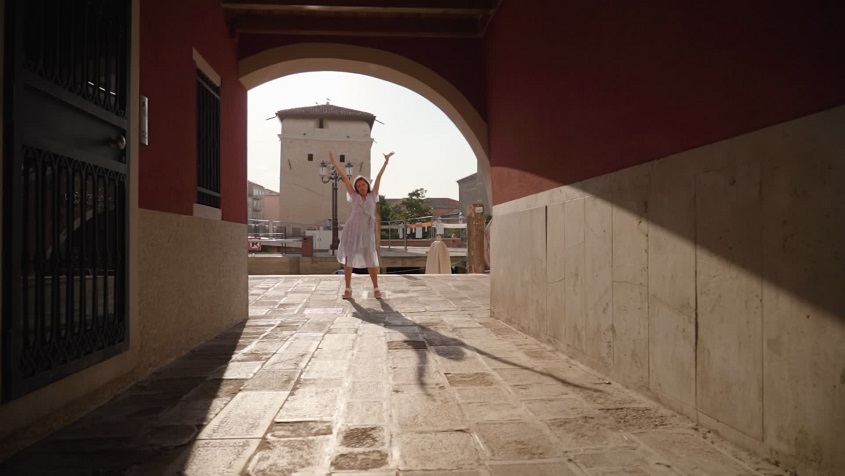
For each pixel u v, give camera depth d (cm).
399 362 404
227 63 594
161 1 388
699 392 264
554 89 447
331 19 670
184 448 238
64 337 262
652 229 303
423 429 263
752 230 226
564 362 404
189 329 443
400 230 5144
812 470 197
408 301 770
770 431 218
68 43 263
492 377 361
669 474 212
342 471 215
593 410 291
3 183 217
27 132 231
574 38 408
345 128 5116
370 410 292
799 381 203
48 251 248
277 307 712
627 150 330
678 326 280
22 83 226
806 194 198
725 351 244
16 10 221
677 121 280
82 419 273
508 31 578
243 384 342
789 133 205
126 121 325
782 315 210
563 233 427
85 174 279
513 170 559
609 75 353
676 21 280
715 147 250
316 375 365
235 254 588
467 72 697
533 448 239
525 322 519
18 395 226
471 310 688
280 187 5028
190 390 327
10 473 209
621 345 340
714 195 250
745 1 229
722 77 245
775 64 212
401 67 689
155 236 373
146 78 360
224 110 573
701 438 249
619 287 341
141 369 352
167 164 397
